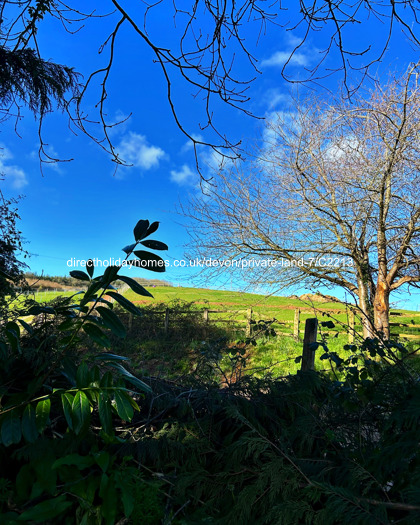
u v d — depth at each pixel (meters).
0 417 1.68
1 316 2.71
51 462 1.77
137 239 1.70
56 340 2.33
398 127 8.38
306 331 3.25
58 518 1.67
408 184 9.02
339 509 1.48
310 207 9.55
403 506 1.40
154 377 2.90
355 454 2.09
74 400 1.65
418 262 9.09
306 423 2.30
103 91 2.27
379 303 9.48
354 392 2.49
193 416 2.41
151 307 11.78
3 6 2.57
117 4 1.90
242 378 2.78
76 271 1.87
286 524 1.57
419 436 1.66
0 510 1.61
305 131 9.58
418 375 2.51
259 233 9.91
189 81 2.10
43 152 2.89
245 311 10.91
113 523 1.66
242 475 2.08
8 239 7.20
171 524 1.83
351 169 9.09
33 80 4.09
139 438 2.27
